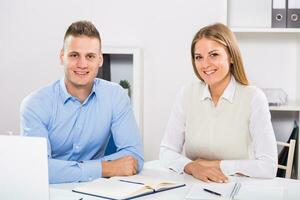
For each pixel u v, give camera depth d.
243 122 2.09
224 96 2.11
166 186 1.73
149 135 3.34
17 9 3.43
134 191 1.64
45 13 3.40
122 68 3.27
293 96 3.18
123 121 2.17
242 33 3.13
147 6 3.26
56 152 2.15
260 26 3.06
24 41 3.45
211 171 1.89
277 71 3.19
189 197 1.60
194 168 1.96
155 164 2.20
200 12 3.19
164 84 3.29
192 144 2.18
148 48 3.29
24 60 3.46
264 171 1.92
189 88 2.25
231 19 3.10
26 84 3.48
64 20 3.39
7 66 3.49
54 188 1.77
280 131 3.21
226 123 2.11
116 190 1.66
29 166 1.45
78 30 2.00
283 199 1.58
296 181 1.87
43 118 2.05
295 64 3.15
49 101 2.07
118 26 3.31
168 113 3.30
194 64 2.15
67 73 2.02
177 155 2.11
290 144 2.76
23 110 2.06
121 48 3.19
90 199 1.60
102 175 1.91
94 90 2.12
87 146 2.16
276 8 2.92
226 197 1.59
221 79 2.06
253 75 3.21
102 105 2.14
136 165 2.00
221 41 2.02
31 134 2.02
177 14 3.22
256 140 2.03
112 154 2.10
